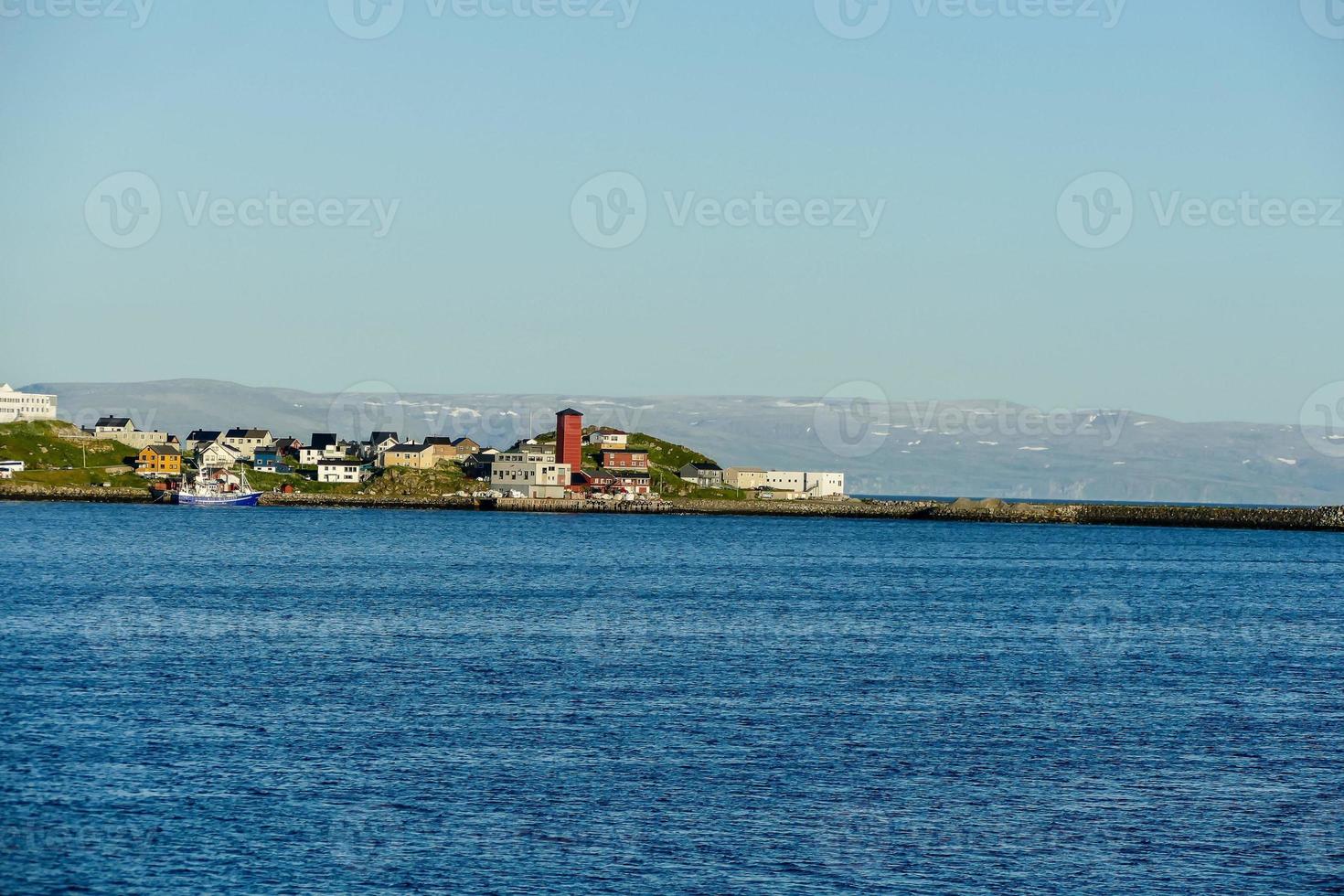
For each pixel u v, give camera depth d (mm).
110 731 79688
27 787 67250
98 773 70062
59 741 77062
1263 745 82812
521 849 59750
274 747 76500
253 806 64812
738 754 77250
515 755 75688
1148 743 82812
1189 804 69250
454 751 76500
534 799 67062
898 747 80250
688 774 72438
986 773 74375
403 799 66500
